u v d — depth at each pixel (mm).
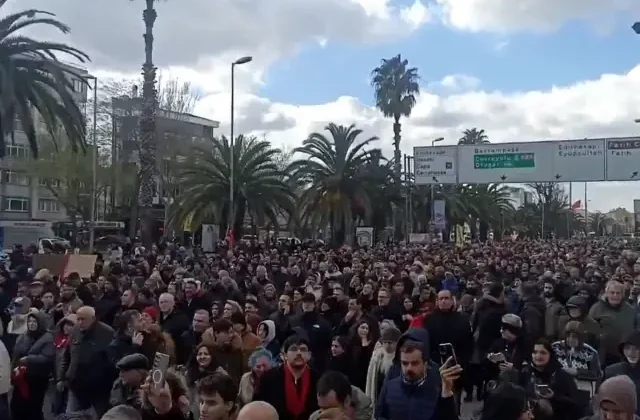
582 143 37312
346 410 4996
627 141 36406
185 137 48344
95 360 7316
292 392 5836
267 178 38562
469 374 9688
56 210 77000
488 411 4910
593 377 7059
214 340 7156
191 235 43500
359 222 44344
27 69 23031
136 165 50188
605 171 36844
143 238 31281
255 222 39125
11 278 15375
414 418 5105
